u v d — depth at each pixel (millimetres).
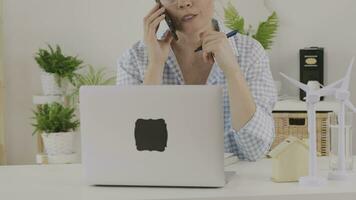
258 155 2096
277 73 4438
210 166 1708
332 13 4352
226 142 2229
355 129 4242
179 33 2178
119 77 2379
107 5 4508
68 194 1699
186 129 1705
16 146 4559
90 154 1770
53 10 4500
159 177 1738
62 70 4172
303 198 1630
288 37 4406
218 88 1684
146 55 2328
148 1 4508
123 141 1741
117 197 1646
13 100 4523
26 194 1711
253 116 2004
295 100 4125
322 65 4168
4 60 4488
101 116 1743
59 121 4059
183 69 2268
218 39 1971
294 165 1802
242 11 4430
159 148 1725
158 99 1704
